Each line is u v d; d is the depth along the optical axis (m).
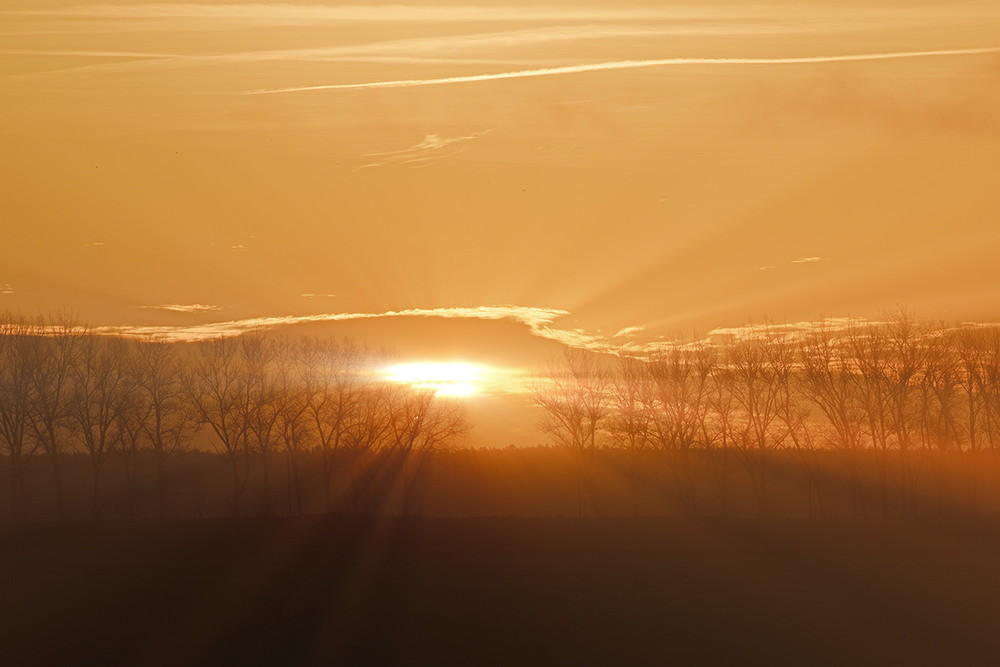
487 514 104.88
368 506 108.31
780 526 98.88
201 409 113.62
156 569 81.06
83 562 82.69
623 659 63.72
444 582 78.31
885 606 73.25
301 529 94.56
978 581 78.88
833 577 80.38
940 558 86.25
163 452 113.69
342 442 113.50
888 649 65.31
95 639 66.31
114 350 114.31
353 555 85.81
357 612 71.50
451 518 100.25
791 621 70.19
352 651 64.81
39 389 108.81
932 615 71.25
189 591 75.62
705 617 71.00
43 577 78.38
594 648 65.38
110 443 111.50
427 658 63.81
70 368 111.69
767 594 76.00
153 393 113.81
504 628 68.75
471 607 72.69
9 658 63.62
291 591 75.81
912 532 96.12
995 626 68.94
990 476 113.69
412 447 111.81
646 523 99.25
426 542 90.44
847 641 66.62
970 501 109.75
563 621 70.06
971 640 66.44
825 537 94.12
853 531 96.75
